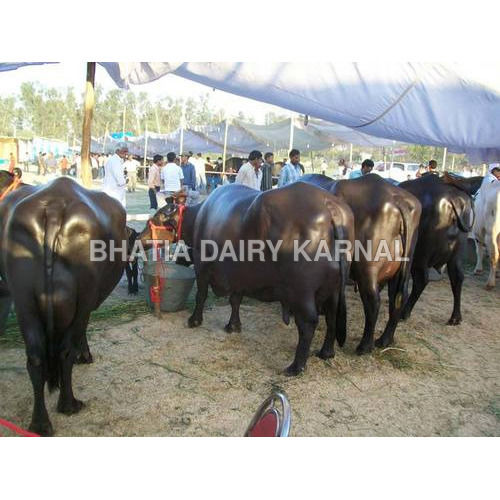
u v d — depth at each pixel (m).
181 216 5.31
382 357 4.46
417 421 3.43
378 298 4.40
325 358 4.32
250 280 4.08
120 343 4.53
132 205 16.52
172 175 12.16
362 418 3.44
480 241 8.02
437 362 4.43
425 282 5.37
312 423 3.34
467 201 5.32
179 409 3.45
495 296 6.76
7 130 63.91
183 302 5.45
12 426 2.30
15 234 2.83
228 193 4.61
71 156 38.59
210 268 4.78
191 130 23.72
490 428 3.38
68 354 3.14
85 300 3.01
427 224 5.16
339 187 4.55
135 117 58.47
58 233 2.83
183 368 4.09
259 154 8.98
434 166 10.78
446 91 5.55
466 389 3.94
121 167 8.13
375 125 6.33
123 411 3.39
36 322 2.87
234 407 3.51
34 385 2.90
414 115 5.93
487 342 4.99
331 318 4.19
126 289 6.34
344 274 3.92
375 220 4.29
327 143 18.61
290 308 3.90
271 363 4.25
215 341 4.69
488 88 5.39
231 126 20.25
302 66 5.61
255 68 5.72
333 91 5.79
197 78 6.16
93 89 6.32
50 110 62.00
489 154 8.73
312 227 3.70
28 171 33.84
